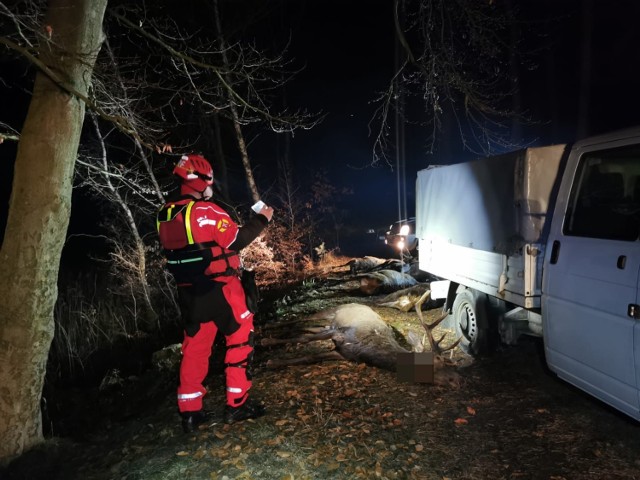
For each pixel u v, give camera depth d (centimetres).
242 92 1214
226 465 352
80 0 369
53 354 895
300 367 562
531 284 449
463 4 625
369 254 1734
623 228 350
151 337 1015
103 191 1012
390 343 579
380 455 363
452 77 644
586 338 374
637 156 354
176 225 360
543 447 370
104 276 1327
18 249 378
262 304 1098
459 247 600
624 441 370
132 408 582
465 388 481
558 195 425
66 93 373
